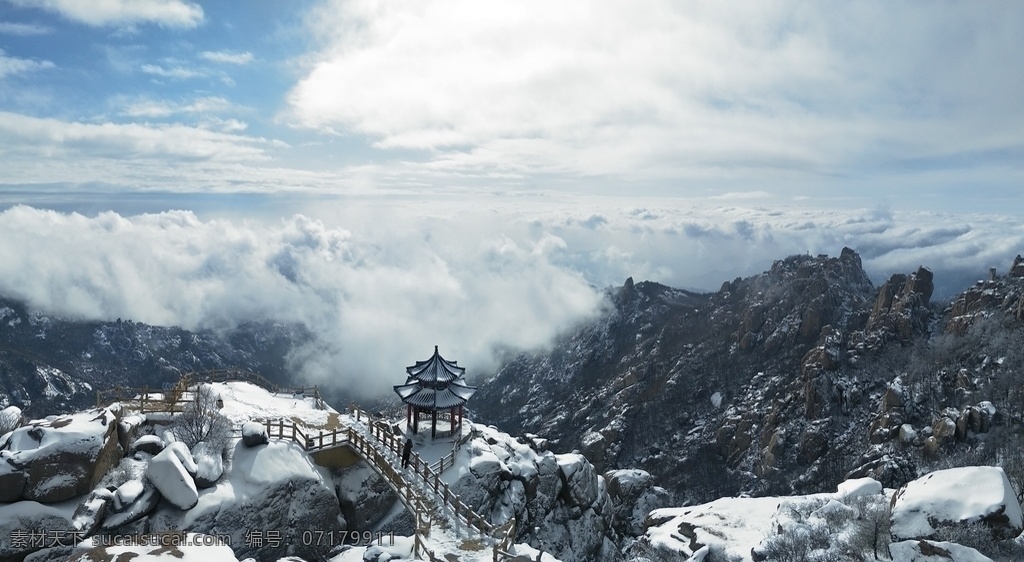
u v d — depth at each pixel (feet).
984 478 148.66
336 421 205.46
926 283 596.29
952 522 142.41
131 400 185.06
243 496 159.43
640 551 223.71
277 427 189.98
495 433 226.99
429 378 208.85
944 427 398.83
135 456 161.48
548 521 212.43
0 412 175.94
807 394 518.78
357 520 178.19
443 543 140.56
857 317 630.74
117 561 103.55
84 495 145.59
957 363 482.69
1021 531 143.84
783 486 467.11
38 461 139.74
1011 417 390.83
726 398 627.05
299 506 166.40
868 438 456.86
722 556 189.78
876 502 178.81
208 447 165.07
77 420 156.04
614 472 308.19
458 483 186.39
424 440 207.00
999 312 506.89
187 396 191.31
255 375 244.42
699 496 505.66
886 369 524.52
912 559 130.52
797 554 156.76
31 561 134.21
